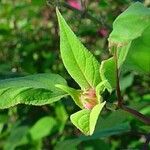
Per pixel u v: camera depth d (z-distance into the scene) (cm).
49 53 50
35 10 51
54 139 43
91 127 17
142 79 42
